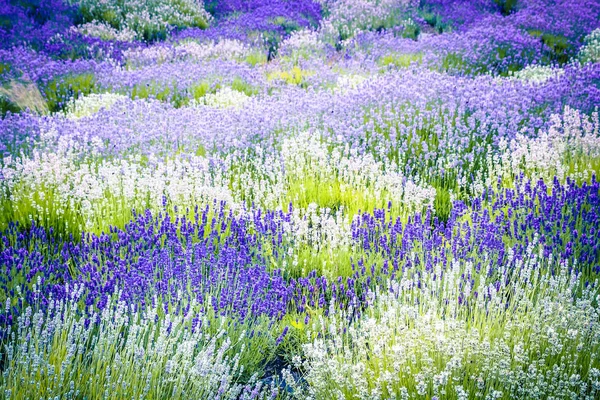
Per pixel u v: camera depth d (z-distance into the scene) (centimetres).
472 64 1323
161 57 1421
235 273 482
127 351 371
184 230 539
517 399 330
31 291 432
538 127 808
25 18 1612
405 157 738
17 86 1052
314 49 1495
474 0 1902
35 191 616
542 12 1730
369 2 1855
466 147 737
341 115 873
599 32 1505
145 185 631
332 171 713
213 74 1238
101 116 929
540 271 476
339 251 517
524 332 379
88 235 527
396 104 900
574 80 1038
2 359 376
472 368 346
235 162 724
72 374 340
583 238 506
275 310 438
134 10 1767
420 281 462
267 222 552
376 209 561
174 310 407
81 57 1353
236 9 1952
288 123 850
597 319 378
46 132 825
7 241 521
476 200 589
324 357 355
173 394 331
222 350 354
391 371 350
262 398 348
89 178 603
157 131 814
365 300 469
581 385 338
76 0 1780
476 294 446
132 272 437
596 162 682
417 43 1462
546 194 587
